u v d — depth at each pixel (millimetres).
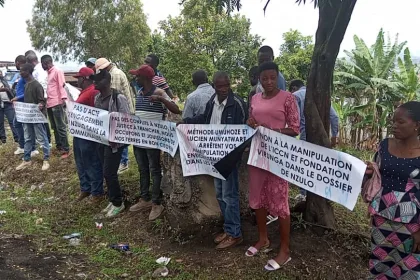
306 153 3594
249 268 3906
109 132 5285
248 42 20266
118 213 5633
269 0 3229
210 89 4941
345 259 4047
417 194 2865
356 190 3291
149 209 5508
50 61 7641
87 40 35062
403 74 11625
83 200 6227
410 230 2924
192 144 4422
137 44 34969
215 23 20391
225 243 4297
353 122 12234
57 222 5605
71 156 8070
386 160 3016
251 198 4031
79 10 34562
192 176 4609
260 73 3801
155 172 5207
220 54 20797
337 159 3402
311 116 4277
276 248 4199
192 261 4215
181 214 4691
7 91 9078
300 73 19906
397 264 3082
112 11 34094
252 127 3988
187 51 21000
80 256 4613
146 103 5113
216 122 4297
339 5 3959
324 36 4137
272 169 3832
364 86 11820
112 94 5387
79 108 5605
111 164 5395
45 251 4715
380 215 3023
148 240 4844
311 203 4477
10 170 7977
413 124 2838
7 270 4172
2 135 10188
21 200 6574
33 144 8023
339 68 12680
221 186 4289
